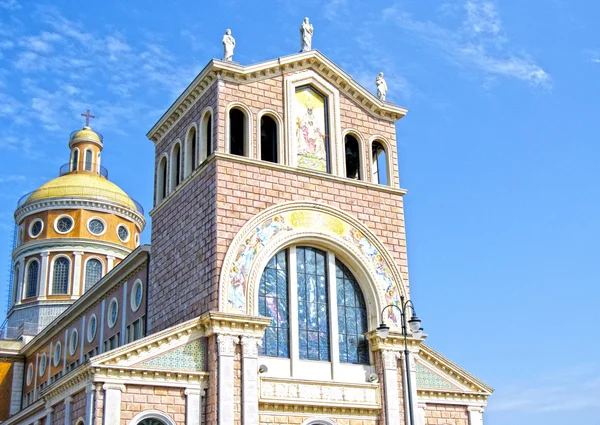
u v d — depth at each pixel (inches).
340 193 1825.8
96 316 2411.4
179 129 1923.0
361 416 1689.2
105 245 3225.9
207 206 1704.0
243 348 1581.0
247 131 1768.0
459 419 1852.9
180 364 1552.7
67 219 3230.8
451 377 1867.6
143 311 2022.6
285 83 1845.5
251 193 1713.8
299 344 1689.2
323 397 1653.5
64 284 3166.8
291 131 1815.9
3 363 2992.1
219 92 1758.1
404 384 1738.4
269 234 1705.2
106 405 1459.2
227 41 1822.1
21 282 3211.1
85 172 3459.6
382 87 1991.9
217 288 1609.3
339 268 1801.2
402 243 1871.3
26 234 3260.3
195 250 1721.2
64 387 1621.6
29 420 1891.0
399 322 1785.2
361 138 1911.9
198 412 1537.9
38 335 2851.9
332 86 1909.4
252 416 1544.0
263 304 1678.2
